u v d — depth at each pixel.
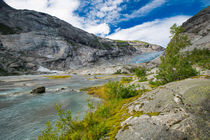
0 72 116.00
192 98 4.68
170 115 4.42
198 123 3.61
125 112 7.16
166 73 12.90
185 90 5.47
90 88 35.00
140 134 4.07
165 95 6.08
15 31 195.75
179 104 4.80
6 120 12.52
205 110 3.94
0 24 188.12
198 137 3.25
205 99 4.28
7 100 21.80
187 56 12.22
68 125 7.17
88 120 7.81
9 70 127.88
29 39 192.00
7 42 167.50
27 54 177.38
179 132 3.58
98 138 5.05
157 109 5.31
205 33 130.12
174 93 5.78
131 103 8.30
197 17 175.38
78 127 7.26
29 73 140.50
